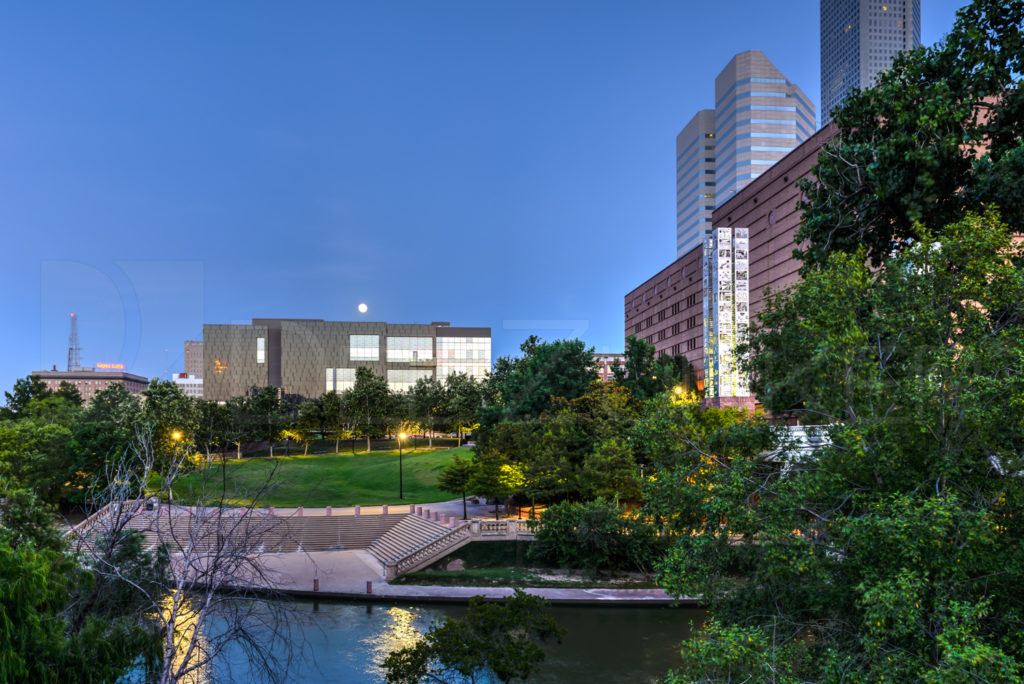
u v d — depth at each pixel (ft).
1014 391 36.60
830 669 38.91
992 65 59.82
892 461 40.91
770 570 42.70
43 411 209.26
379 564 144.25
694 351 317.01
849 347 42.68
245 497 40.98
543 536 137.69
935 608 36.40
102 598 46.21
